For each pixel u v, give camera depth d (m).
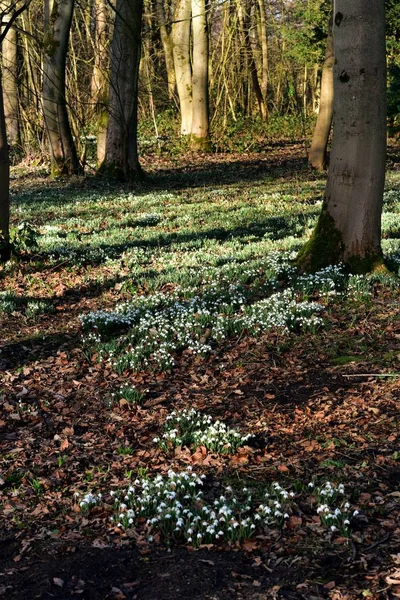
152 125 45.50
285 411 7.02
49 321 10.35
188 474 5.68
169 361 8.38
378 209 10.87
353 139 10.60
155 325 9.71
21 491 5.60
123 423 6.97
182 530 4.86
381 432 6.37
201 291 11.15
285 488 5.47
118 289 11.79
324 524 4.89
